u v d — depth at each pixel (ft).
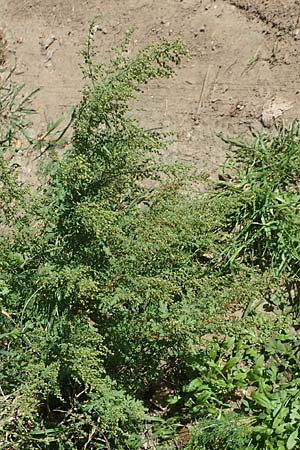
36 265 9.34
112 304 8.68
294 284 10.61
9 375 9.35
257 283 9.36
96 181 8.85
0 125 12.96
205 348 10.36
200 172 11.42
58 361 8.69
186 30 12.16
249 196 10.80
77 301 9.11
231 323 9.18
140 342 9.34
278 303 10.59
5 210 9.32
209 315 8.69
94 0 12.98
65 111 12.57
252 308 10.41
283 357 10.40
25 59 13.25
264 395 9.92
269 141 11.27
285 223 10.60
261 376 10.14
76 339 8.63
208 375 10.18
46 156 12.39
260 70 11.61
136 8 12.61
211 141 11.60
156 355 9.64
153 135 9.05
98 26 12.82
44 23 13.30
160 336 8.89
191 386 10.10
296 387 9.98
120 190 9.19
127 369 9.79
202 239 9.17
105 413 8.61
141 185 11.47
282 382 10.26
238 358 10.21
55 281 8.43
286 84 11.41
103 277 8.92
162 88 12.07
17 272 9.36
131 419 9.36
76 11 13.07
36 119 12.75
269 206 10.69
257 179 11.00
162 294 8.44
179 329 8.36
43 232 9.27
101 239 8.69
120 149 8.71
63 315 8.93
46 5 13.35
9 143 12.35
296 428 9.59
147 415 10.06
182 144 11.72
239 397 10.25
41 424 9.62
